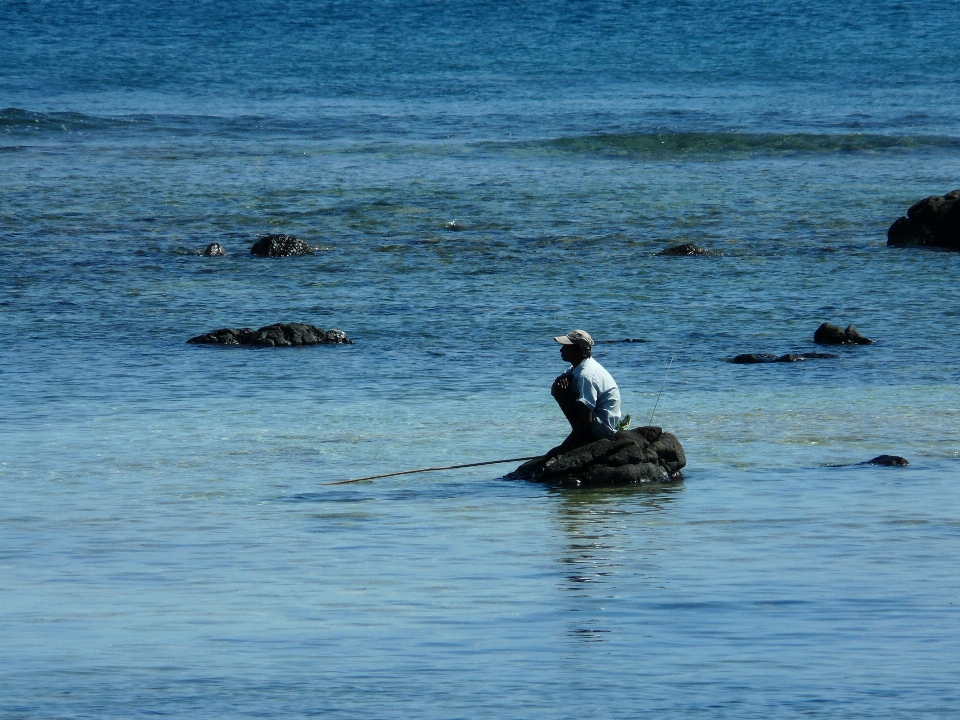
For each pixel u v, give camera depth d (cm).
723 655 3262
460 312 10469
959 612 3628
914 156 19950
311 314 10419
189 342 9312
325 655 3303
